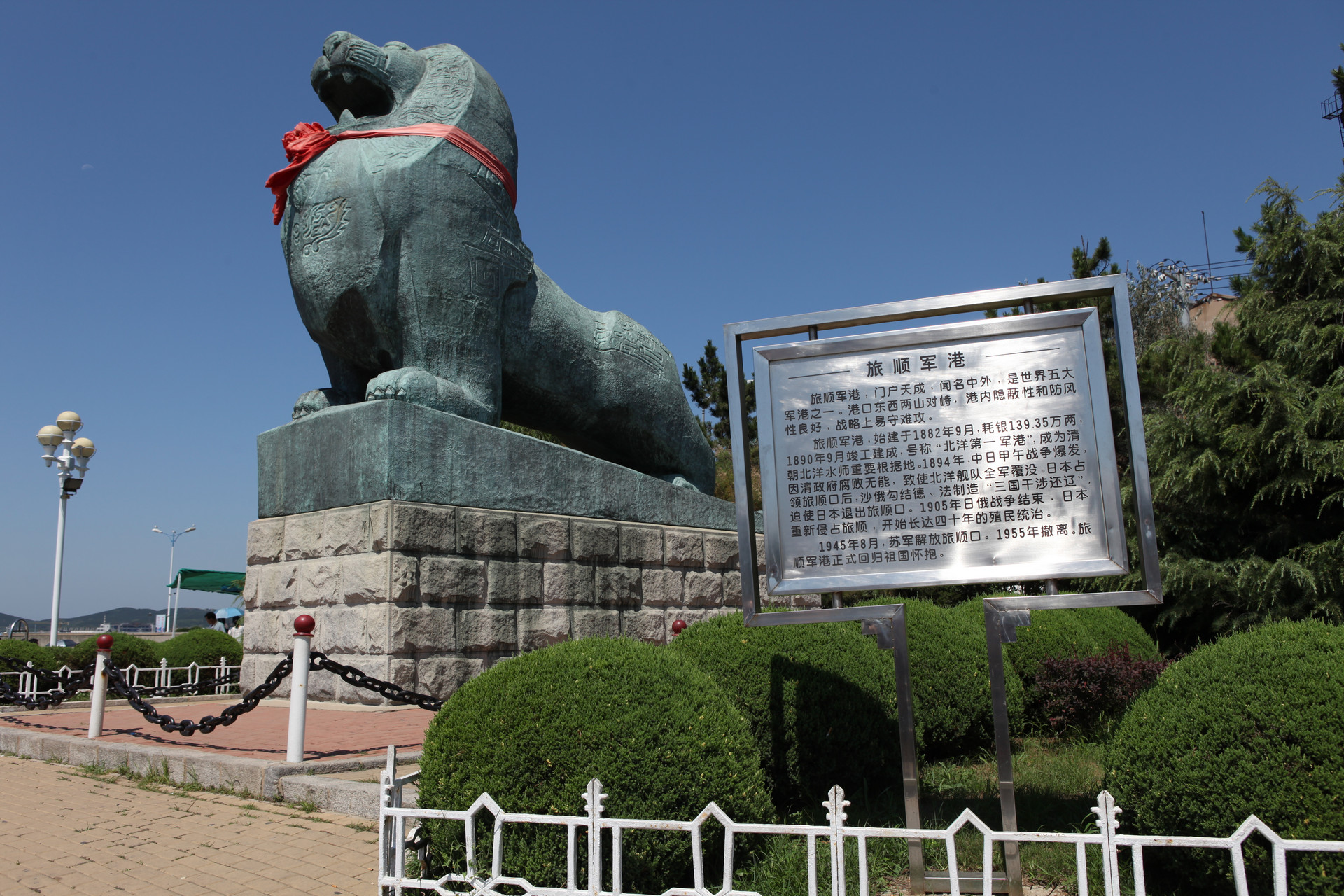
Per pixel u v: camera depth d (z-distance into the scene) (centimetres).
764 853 373
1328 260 925
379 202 798
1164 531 984
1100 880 339
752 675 464
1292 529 898
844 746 467
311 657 539
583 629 872
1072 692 679
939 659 598
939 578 363
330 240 803
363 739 602
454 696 358
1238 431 882
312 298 813
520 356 921
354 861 388
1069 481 358
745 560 383
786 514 382
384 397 773
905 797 348
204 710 934
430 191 818
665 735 334
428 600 746
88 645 1210
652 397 1062
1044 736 698
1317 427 852
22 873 388
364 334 828
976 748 643
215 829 445
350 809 461
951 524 366
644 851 316
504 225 882
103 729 708
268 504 853
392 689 569
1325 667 310
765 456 387
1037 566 354
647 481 993
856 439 380
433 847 335
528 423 1004
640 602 945
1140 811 329
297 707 521
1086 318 365
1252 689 315
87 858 408
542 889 286
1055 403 364
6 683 927
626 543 938
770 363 394
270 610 822
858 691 480
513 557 822
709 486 1158
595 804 287
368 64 831
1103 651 755
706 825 333
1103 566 349
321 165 821
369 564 737
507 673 355
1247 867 299
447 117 848
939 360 377
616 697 339
